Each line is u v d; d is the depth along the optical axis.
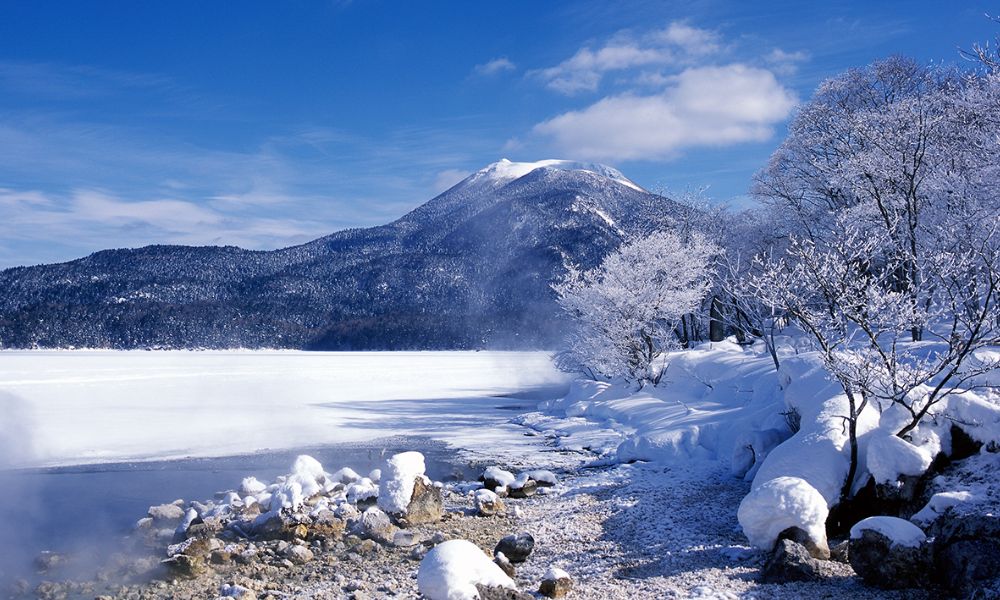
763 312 21.92
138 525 12.98
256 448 22.17
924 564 7.90
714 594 8.10
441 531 12.46
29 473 18.25
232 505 14.04
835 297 12.50
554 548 11.05
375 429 26.36
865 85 32.84
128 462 19.80
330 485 15.54
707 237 38.41
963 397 10.97
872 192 24.69
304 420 28.97
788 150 33.59
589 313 30.03
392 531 12.28
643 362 28.45
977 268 13.19
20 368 64.56
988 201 20.09
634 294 28.97
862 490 10.74
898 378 11.02
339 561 10.97
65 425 26.81
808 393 14.16
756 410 18.73
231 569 10.62
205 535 12.19
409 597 9.19
